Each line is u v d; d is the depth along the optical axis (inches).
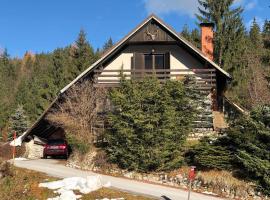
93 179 733.3
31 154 1358.3
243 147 782.5
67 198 672.4
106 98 1055.0
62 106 1123.3
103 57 1127.0
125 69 1162.0
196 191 766.5
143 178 842.8
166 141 852.0
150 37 1132.5
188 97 952.3
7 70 3897.6
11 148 1320.1
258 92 1268.5
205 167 813.2
